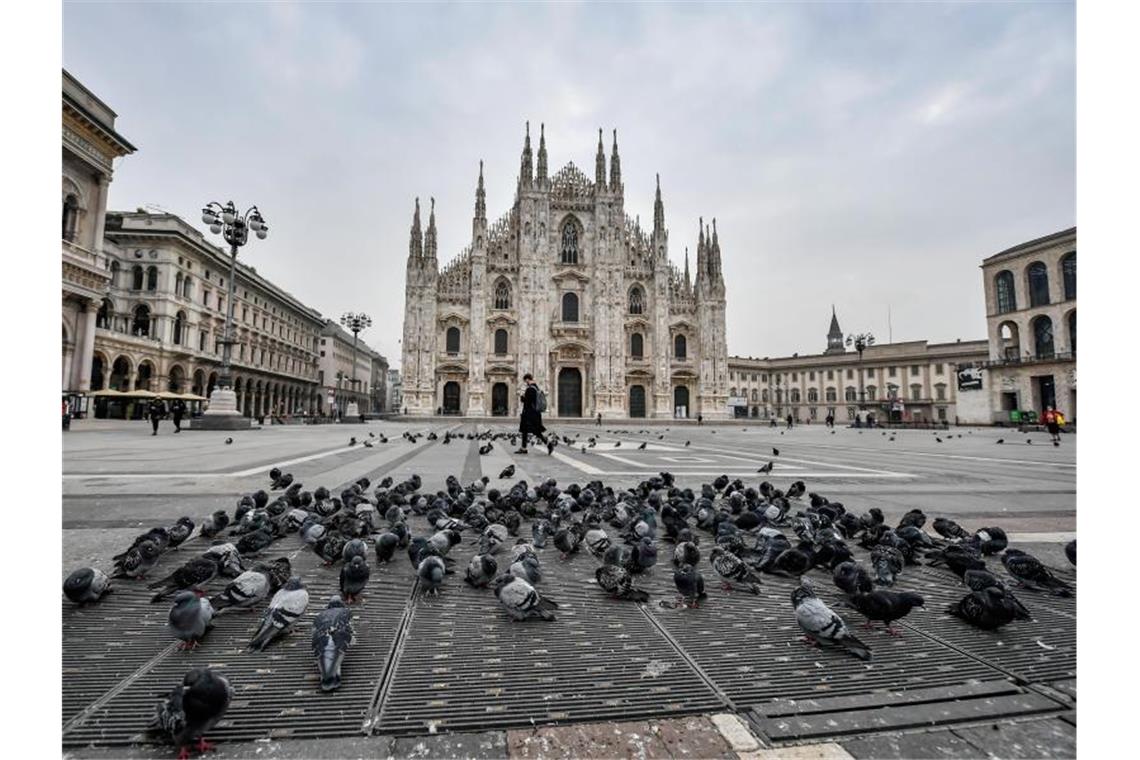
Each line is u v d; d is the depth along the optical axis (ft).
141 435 81.20
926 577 15.71
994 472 42.42
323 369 344.90
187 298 184.44
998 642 11.20
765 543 16.31
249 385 233.35
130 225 172.14
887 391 322.96
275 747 7.58
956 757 7.49
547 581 15.10
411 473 36.22
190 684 7.54
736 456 56.59
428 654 10.44
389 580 14.75
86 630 11.07
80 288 117.91
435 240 202.69
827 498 28.60
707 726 8.25
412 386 195.83
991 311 227.81
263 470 36.29
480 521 18.90
